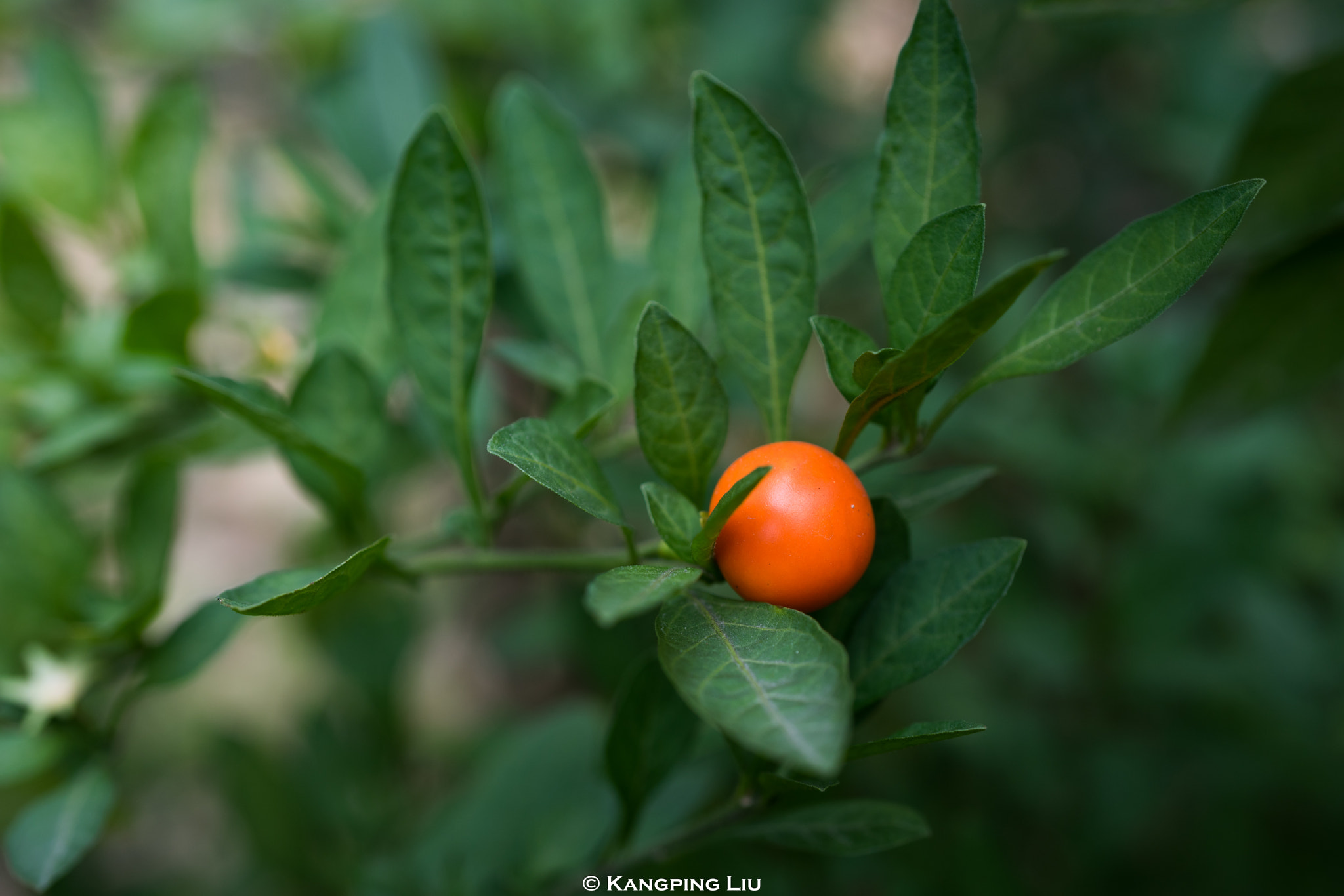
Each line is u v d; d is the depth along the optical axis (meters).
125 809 0.28
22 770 0.22
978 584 0.19
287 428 0.20
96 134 0.26
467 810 0.28
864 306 0.41
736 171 0.19
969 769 0.33
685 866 0.24
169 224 0.25
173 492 0.23
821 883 0.29
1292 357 0.25
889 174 0.19
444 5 0.34
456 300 0.21
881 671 0.19
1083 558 0.34
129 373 0.24
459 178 0.21
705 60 0.39
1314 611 0.37
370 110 0.27
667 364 0.19
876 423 0.19
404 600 0.33
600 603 0.17
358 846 0.30
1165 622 0.33
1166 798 0.35
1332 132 0.24
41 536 0.23
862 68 0.50
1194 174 0.40
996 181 0.46
